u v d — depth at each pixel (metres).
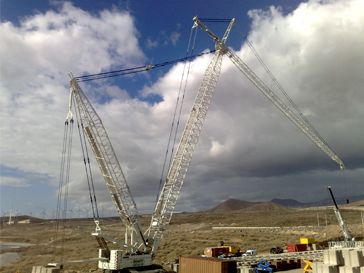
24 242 197.62
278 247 104.69
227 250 90.69
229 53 83.69
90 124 68.31
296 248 93.50
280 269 71.06
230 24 82.75
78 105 68.31
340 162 106.81
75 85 68.31
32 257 117.06
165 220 73.19
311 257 77.00
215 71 82.00
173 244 127.50
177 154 76.44
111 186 67.75
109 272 63.44
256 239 139.50
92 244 144.75
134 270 63.84
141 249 68.19
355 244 87.00
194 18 79.50
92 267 84.25
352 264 54.81
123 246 65.88
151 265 66.56
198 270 56.81
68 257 110.88
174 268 70.12
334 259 56.44
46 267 64.94
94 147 67.94
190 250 110.38
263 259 73.81
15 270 91.69
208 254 89.50
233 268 54.44
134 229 67.44
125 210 67.56
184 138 77.25
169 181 75.25
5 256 129.88
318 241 111.75
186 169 75.75
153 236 71.44
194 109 79.19
